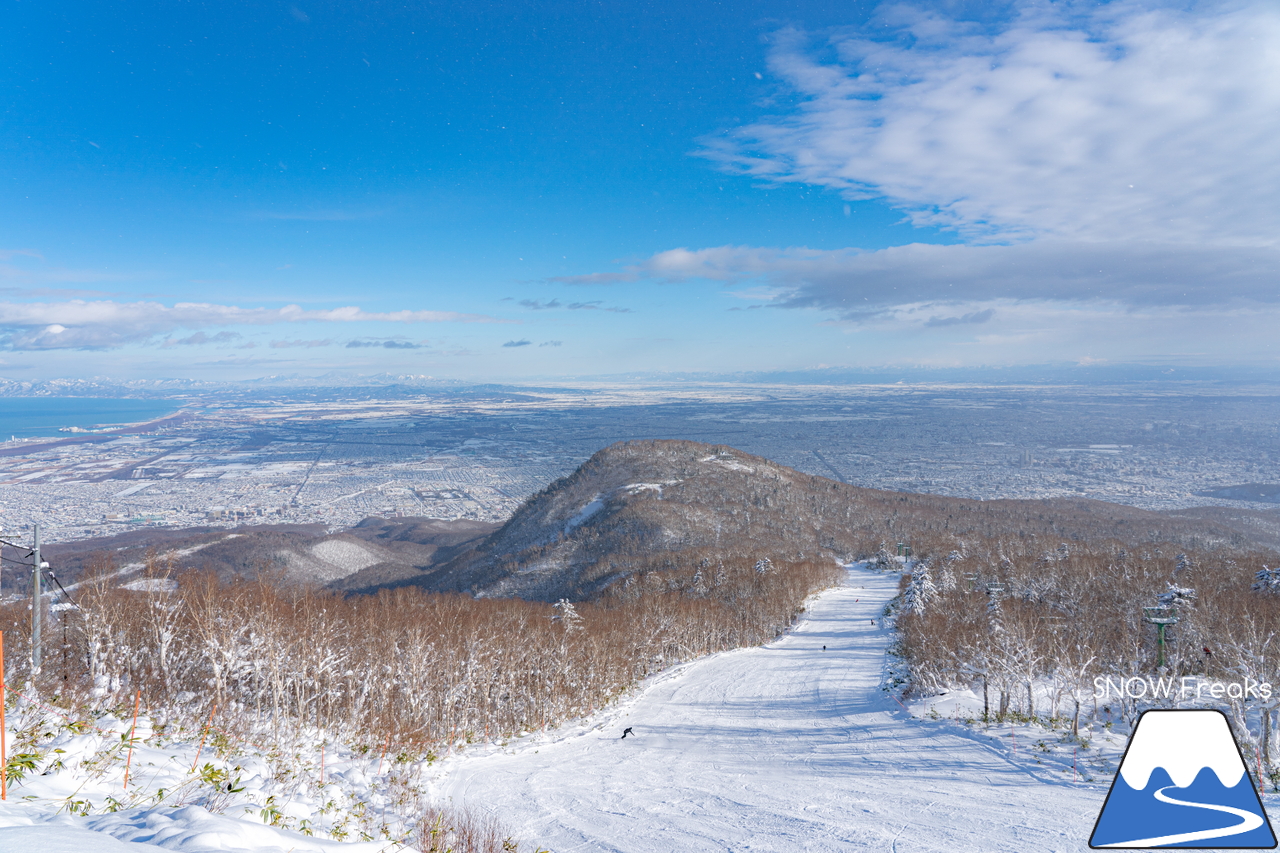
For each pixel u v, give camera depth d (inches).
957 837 727.1
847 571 5856.3
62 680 1054.4
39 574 1169.4
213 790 553.0
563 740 1616.6
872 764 1160.8
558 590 5575.8
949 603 2837.1
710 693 2213.3
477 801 976.9
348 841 543.2
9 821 368.2
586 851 748.6
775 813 880.3
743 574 4411.9
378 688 1705.2
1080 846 668.1
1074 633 1726.1
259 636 1470.2
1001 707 1326.3
